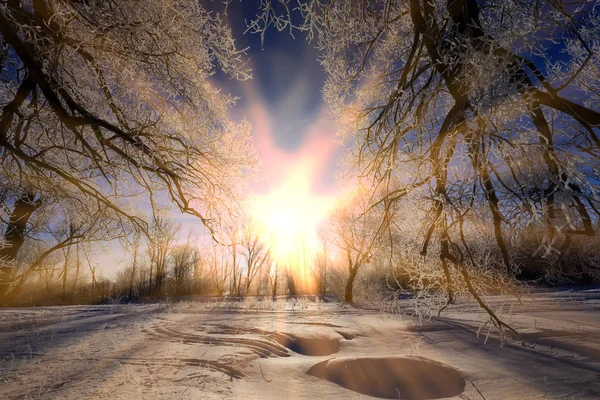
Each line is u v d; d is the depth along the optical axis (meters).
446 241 2.60
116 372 5.93
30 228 7.34
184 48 4.55
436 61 2.11
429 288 3.19
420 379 6.44
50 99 3.77
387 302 3.40
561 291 23.02
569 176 1.54
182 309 17.38
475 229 2.54
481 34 2.09
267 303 21.55
